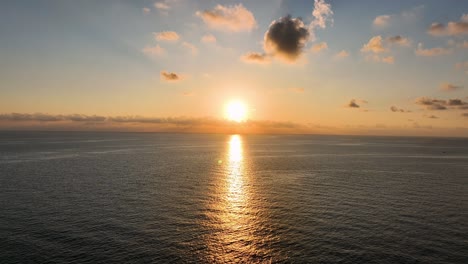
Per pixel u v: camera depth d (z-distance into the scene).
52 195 55.03
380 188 63.59
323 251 32.25
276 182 70.56
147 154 143.88
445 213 45.53
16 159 113.12
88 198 53.06
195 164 105.19
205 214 44.66
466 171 91.00
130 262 29.47
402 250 32.50
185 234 36.78
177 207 48.09
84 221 40.88
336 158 132.12
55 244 33.25
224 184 67.56
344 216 43.94
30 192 57.22
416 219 42.62
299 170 91.38
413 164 109.44
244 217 43.38
